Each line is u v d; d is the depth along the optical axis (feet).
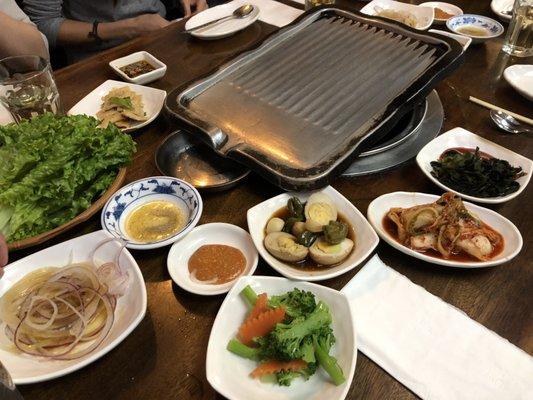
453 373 2.55
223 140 3.75
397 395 2.50
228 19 6.15
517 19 5.16
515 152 4.05
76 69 5.38
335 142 3.69
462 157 3.69
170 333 2.84
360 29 5.06
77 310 2.80
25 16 6.83
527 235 3.34
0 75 4.55
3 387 1.94
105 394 2.56
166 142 3.99
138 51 5.70
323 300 2.79
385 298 2.95
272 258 3.10
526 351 2.68
